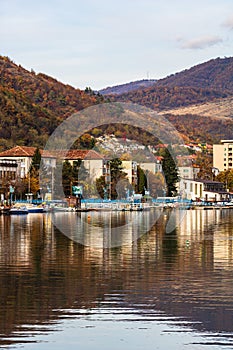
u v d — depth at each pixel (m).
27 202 169.62
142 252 61.34
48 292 38.69
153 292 38.62
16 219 126.62
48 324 31.22
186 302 35.75
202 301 36.03
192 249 64.31
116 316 32.69
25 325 31.00
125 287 40.34
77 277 44.53
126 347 28.12
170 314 33.06
